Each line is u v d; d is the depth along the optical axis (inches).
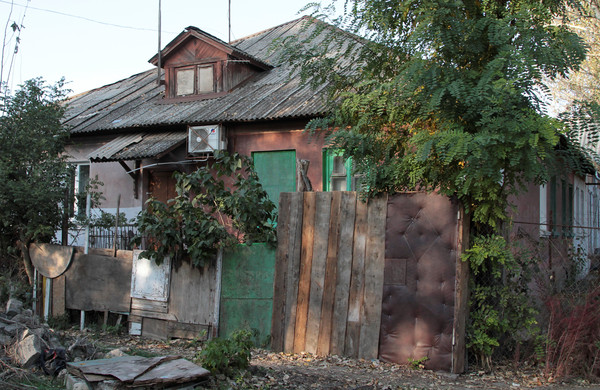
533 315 270.5
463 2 280.5
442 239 267.9
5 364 239.0
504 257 255.6
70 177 397.1
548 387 245.8
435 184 269.9
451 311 263.3
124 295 352.8
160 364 235.0
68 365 233.3
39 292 380.2
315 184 477.4
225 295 322.7
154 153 489.7
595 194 870.4
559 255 313.7
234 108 523.8
